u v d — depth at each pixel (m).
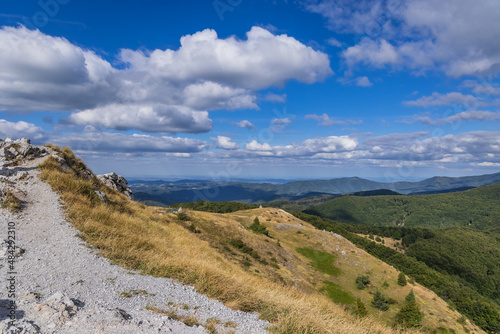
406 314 40.09
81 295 5.88
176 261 9.68
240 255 36.72
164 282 7.73
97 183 19.31
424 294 56.22
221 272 10.43
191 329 5.25
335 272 60.50
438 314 49.31
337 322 7.87
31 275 6.39
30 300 5.16
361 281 55.91
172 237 16.77
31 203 11.34
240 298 7.95
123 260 8.68
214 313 6.44
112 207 15.85
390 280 60.09
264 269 36.34
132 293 6.54
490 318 73.25
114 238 10.17
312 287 46.53
